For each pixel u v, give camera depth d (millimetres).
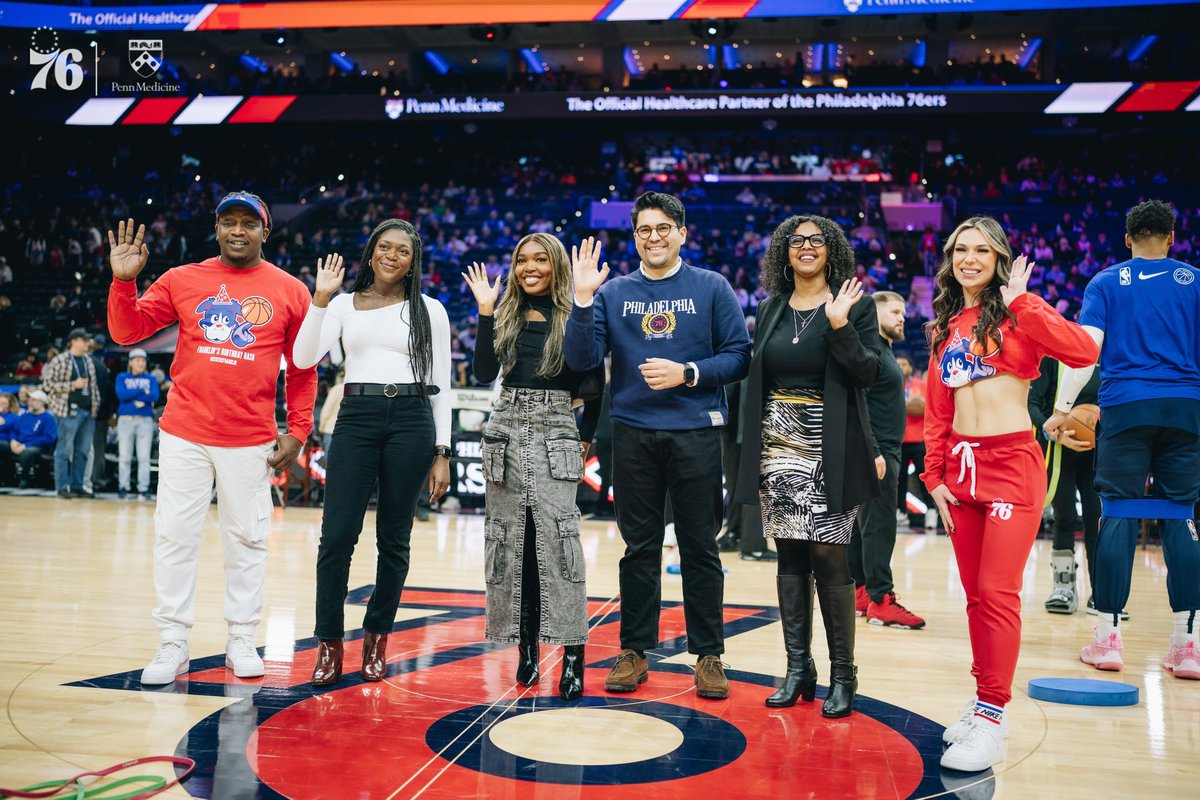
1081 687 3213
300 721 2791
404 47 25906
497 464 3172
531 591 3303
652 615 3264
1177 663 3561
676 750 2600
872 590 4473
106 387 9852
